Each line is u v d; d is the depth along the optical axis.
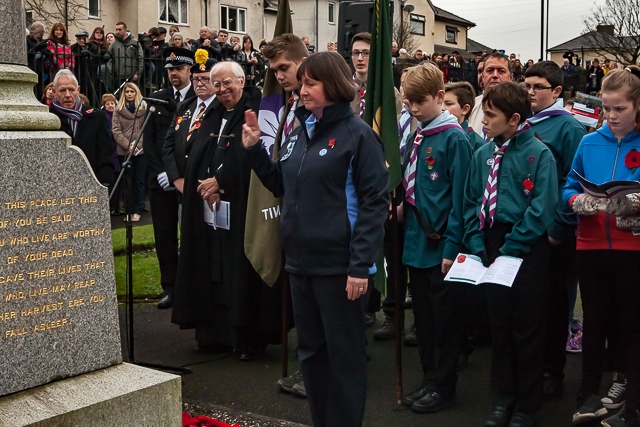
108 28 28.11
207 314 5.41
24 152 3.25
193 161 5.38
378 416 4.33
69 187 3.41
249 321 5.26
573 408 4.42
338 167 3.57
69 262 3.41
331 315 3.61
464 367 5.19
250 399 4.59
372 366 5.18
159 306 6.68
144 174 10.42
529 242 3.92
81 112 7.60
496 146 4.16
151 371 3.58
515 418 4.04
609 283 3.97
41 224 3.31
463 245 4.23
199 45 14.98
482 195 4.15
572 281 5.25
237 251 5.19
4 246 3.19
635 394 3.91
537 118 4.80
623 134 3.92
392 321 5.76
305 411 4.41
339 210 3.59
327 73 3.57
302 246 3.62
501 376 4.11
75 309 3.44
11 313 3.22
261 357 5.39
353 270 3.49
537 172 3.98
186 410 4.32
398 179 4.36
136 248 8.80
